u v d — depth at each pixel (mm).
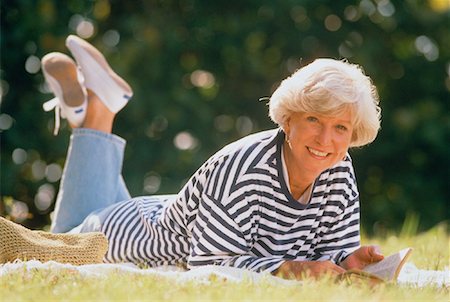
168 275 4816
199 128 13281
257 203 5289
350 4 13758
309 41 13711
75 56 7316
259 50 13602
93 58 7281
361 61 13695
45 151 12602
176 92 13062
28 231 5703
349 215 5527
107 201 7152
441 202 14125
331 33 13750
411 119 13844
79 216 7090
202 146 13281
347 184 5469
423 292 4676
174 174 13031
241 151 5309
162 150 13023
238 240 5273
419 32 14125
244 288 4426
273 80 13719
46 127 12500
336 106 4945
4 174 12305
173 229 5805
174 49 13141
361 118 5066
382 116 14148
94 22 12680
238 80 13695
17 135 12484
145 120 13016
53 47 12477
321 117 5000
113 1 13062
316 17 13742
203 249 5301
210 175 5367
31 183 12625
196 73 13508
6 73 12531
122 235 6066
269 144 5305
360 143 5262
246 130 13758
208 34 13422
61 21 12477
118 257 6070
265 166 5270
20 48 12422
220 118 13688
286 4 13391
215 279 4668
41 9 12312
